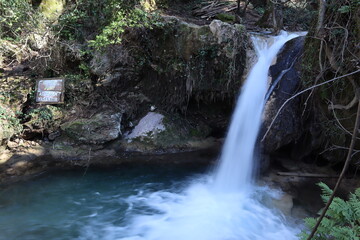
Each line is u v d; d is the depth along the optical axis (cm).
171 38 652
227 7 921
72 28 738
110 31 601
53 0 858
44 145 632
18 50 756
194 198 509
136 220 446
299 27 769
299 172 579
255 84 586
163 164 620
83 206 471
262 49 616
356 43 410
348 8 402
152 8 810
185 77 669
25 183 516
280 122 529
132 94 727
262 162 559
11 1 657
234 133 604
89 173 568
